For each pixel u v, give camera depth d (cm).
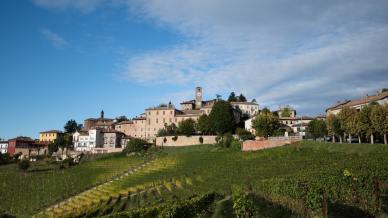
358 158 7694
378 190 4534
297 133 16525
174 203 5894
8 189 14000
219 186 8712
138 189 10719
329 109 18350
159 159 15138
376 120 10400
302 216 4697
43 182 14538
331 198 4906
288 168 8838
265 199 6119
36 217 9756
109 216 4916
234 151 13812
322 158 9206
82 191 12606
